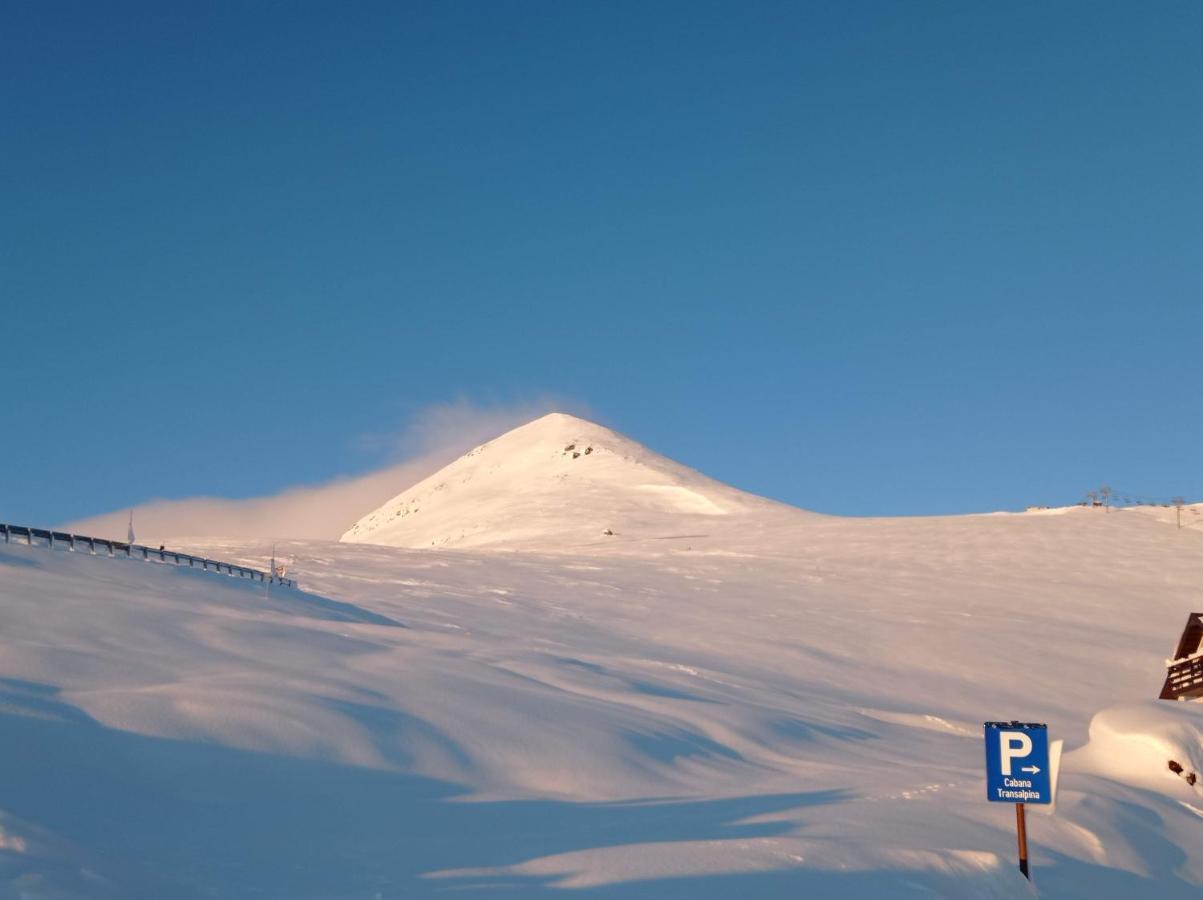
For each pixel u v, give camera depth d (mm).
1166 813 17094
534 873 10000
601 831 12852
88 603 29594
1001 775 11922
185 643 25969
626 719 23953
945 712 40219
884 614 59312
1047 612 62750
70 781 12930
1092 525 95625
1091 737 22203
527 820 13781
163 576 39938
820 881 10328
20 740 14109
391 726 18656
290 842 11523
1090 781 17938
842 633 53562
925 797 17375
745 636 51031
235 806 13148
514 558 76625
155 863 9266
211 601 36500
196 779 14180
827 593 65562
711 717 27078
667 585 65750
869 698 41125
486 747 18969
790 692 38812
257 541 82938
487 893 9180
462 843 11812
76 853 8203
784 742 26312
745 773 20953
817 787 19094
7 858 7508
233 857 10398
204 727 16500
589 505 146625
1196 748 20094
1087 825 15000
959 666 48906
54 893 7082
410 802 14578
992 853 12219
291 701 18703
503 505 161750
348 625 35781
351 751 16906
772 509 139500
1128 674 49688
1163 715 21359
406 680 23828
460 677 25719
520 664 31500
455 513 174875
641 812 14781
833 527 102750
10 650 20750
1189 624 36250
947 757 28734
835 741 28391
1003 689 45719
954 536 91625
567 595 59344
